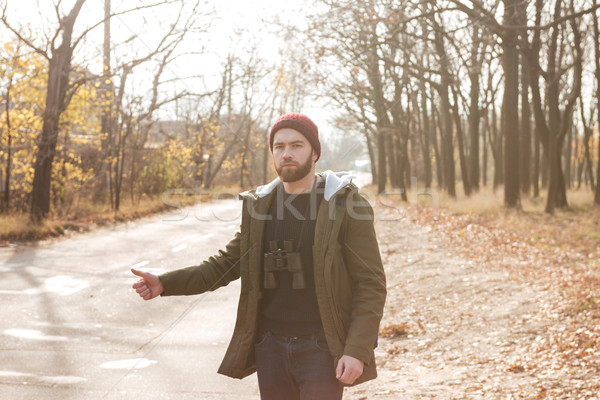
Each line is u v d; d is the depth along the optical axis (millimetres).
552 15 24109
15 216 18109
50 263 11844
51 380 5340
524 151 31438
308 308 2652
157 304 8469
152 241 15523
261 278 2717
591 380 5340
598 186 24984
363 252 2621
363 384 5574
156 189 29891
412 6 16797
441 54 24094
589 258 12602
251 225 2711
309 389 2617
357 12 17172
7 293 9000
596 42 25469
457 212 23625
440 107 39188
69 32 18859
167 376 5531
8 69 18953
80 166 23688
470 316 8141
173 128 34281
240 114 36188
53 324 7316
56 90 18688
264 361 2719
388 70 27984
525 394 5148
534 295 8984
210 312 8094
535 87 23750
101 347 6422
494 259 12961
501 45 23094
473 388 5352
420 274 11328
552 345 6555
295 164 2613
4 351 6172
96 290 9273
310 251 2652
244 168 38656
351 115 30781
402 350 6820
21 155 19781
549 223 19250
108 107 23375
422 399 5090
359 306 2586
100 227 19188
